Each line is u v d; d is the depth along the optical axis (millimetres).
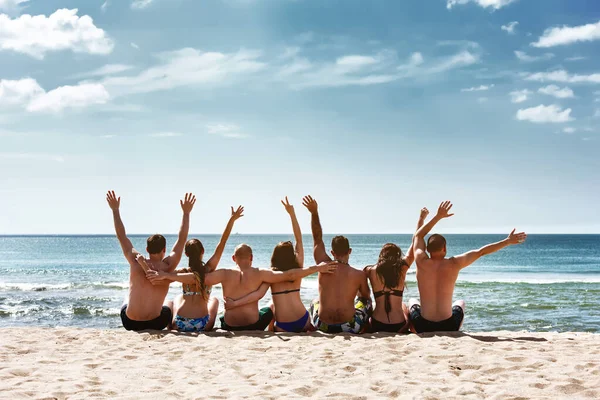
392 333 6773
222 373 4797
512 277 30250
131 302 6988
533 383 4297
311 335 6688
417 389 4176
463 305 7207
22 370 4805
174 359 5402
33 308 13891
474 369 4906
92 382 4395
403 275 7070
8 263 46250
